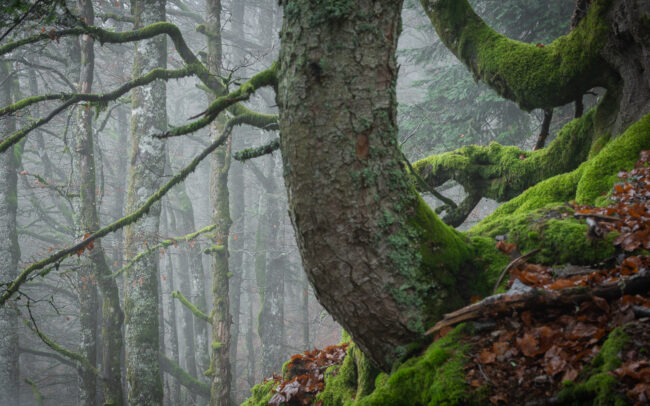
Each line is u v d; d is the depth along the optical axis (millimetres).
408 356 2832
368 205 2564
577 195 4473
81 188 11164
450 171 7930
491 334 2629
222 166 11586
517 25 12531
